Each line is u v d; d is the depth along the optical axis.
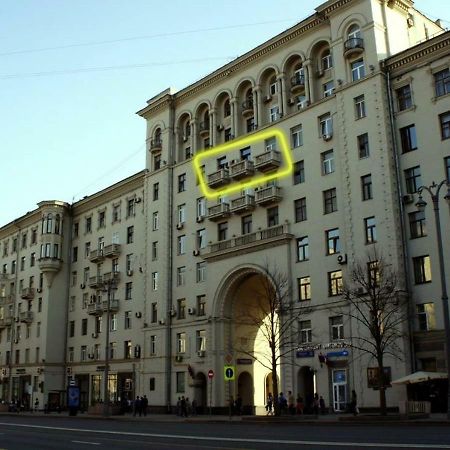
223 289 44.44
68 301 64.38
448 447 13.45
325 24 41.03
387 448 13.68
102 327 58.31
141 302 53.41
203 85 49.66
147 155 54.56
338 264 37.19
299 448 14.45
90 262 61.66
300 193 40.50
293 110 42.84
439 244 26.75
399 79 36.47
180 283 48.94
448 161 33.56
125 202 58.59
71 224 66.50
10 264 74.19
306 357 37.91
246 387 46.09
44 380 61.22
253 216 43.41
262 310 44.16
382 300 31.94
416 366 32.56
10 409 60.19
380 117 36.06
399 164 35.53
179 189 50.81
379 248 34.75
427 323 32.88
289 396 37.94
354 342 34.88
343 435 18.75
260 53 44.84
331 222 38.12
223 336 44.22
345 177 37.25
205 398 45.25
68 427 28.70
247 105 45.69
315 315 37.84
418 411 29.17
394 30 38.75
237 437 18.89
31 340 65.62
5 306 73.00
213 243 45.44
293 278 39.72
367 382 33.72
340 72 38.97
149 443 17.52
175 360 47.38
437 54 34.91
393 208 34.59
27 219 71.38
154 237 52.12
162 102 52.91
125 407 49.50
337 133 38.72
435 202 27.53
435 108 34.50
